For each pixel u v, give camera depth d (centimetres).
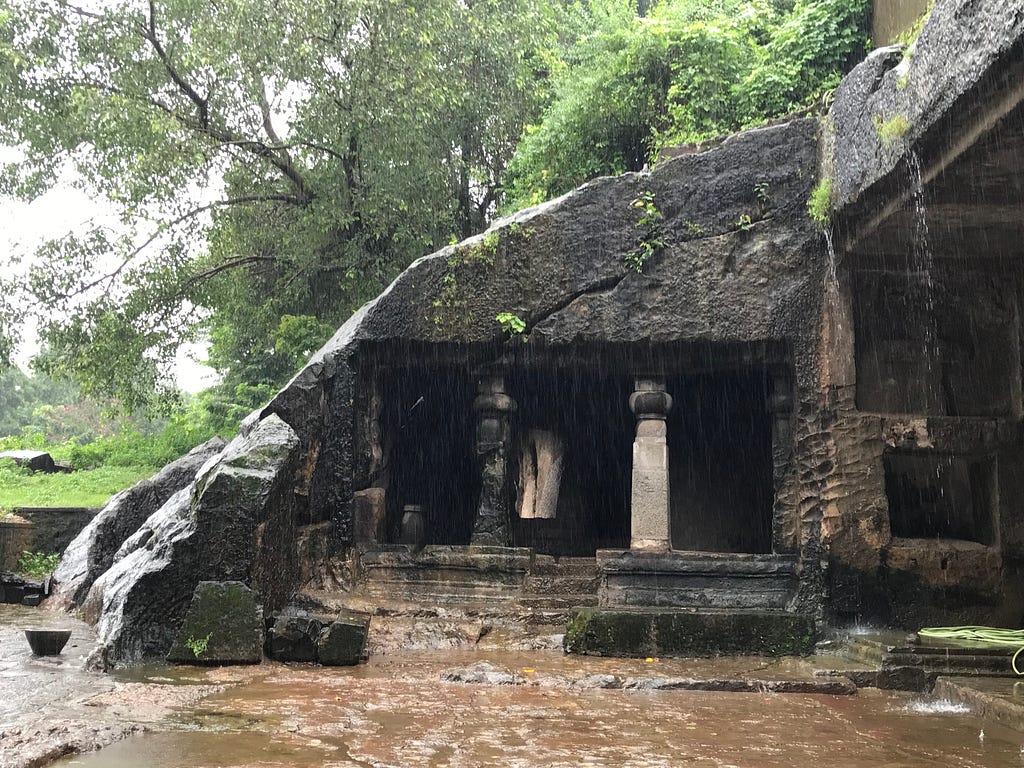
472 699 644
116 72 1802
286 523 915
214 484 836
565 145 1650
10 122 1852
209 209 1975
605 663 806
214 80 1830
